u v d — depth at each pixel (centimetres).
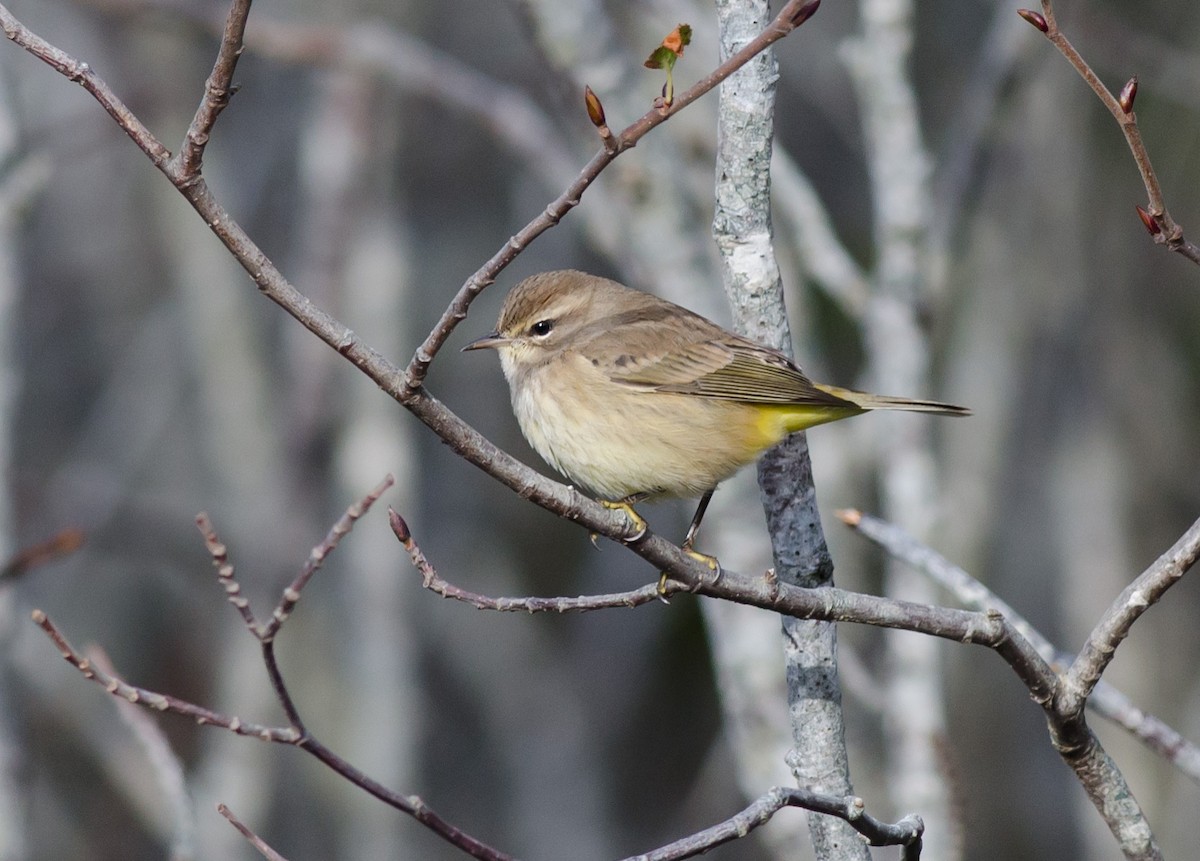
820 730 689
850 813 575
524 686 1673
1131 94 540
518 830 1617
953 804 838
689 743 1673
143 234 1766
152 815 1411
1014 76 1173
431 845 1655
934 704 945
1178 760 718
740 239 732
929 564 751
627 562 1697
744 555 1123
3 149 1229
